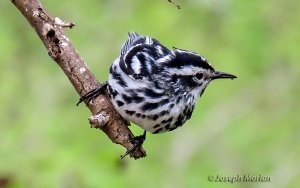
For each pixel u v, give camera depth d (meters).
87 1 14.91
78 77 8.30
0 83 14.13
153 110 8.87
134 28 14.69
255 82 14.95
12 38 14.84
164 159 13.78
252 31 14.88
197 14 14.69
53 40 8.04
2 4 14.97
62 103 13.84
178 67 9.07
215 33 14.86
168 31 14.77
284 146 14.70
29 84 14.26
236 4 14.73
